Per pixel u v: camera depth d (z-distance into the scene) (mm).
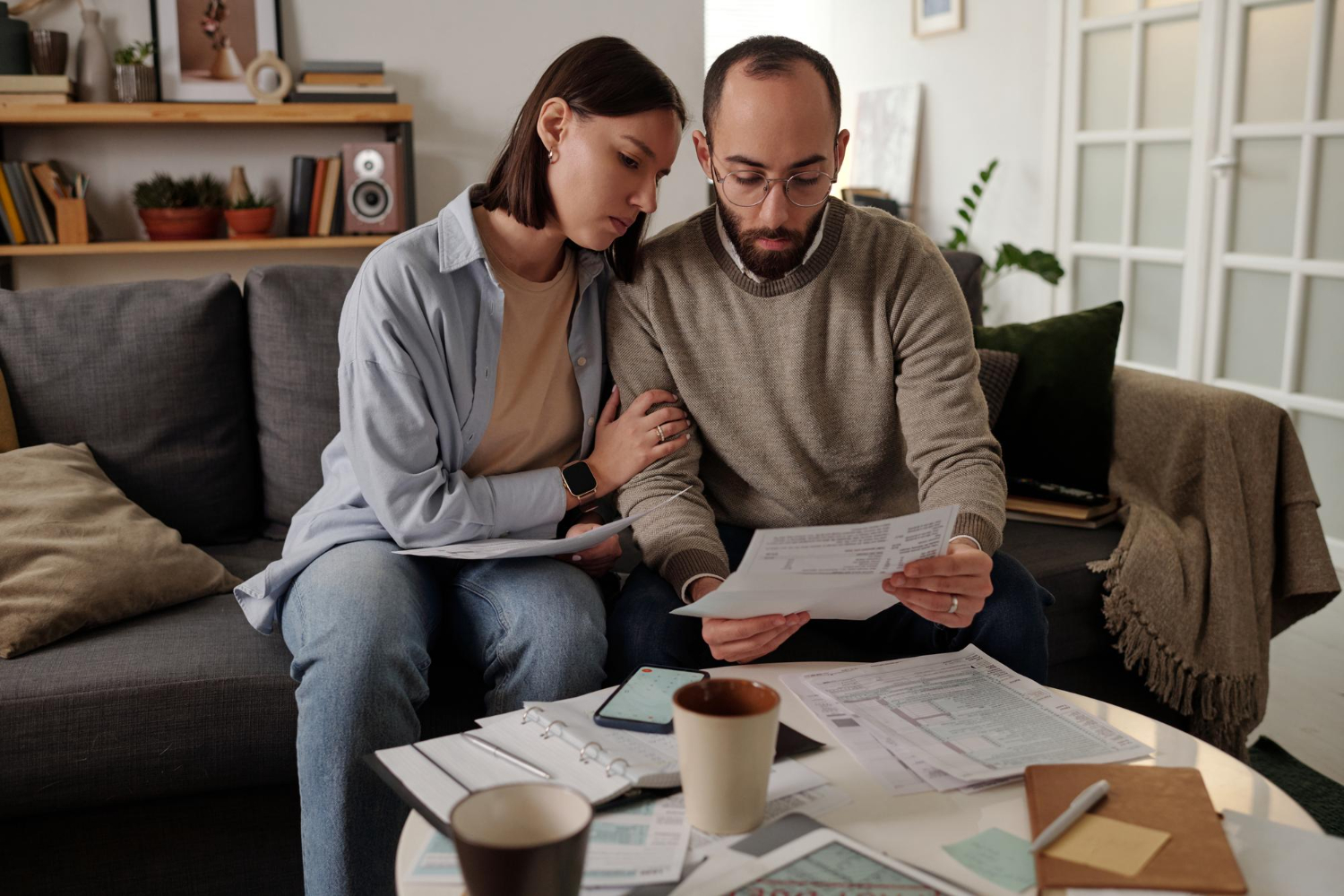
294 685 1437
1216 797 941
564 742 1028
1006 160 4363
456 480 1473
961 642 1482
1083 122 3992
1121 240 3879
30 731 1361
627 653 1438
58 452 1799
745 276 1573
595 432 1647
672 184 3369
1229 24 3342
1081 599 1842
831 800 946
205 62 3014
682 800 945
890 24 5090
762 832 874
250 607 1518
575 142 1424
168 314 1908
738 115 1429
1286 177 3229
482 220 1549
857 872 811
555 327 1605
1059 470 2117
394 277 1457
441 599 1521
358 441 1451
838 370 1592
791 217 1472
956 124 4648
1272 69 3240
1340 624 2777
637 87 1413
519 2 3170
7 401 1825
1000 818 913
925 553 1150
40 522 1608
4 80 2809
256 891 1491
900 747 1029
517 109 3232
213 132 3102
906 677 1196
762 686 910
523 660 1387
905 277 1591
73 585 1529
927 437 1541
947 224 4770
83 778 1389
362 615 1316
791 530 1065
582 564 1614
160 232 2973
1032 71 4176
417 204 3217
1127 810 892
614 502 1905
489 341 1518
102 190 3064
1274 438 1927
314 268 2016
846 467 1622
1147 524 1919
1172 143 3625
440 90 3172
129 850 1445
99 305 1899
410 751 1010
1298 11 3135
